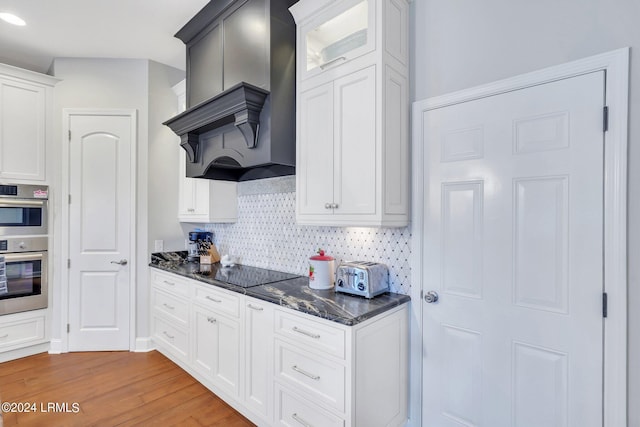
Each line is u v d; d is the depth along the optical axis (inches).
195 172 109.0
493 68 63.4
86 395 91.7
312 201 77.7
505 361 61.7
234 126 91.5
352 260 86.0
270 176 107.2
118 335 121.1
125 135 121.9
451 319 68.7
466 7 66.9
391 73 68.3
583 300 53.7
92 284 120.0
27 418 81.0
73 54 118.0
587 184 53.4
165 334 113.6
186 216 125.5
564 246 55.6
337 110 72.4
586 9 53.6
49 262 118.5
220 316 88.7
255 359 78.4
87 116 120.1
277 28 82.7
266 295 75.6
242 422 81.0
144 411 84.7
